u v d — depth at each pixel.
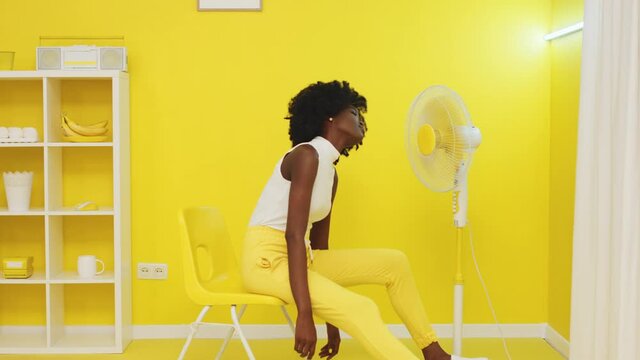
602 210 2.51
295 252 2.38
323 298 2.39
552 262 3.74
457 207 3.13
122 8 3.72
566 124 3.53
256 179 3.76
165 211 3.76
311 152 2.46
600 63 2.55
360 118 2.69
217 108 3.74
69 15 3.72
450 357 2.67
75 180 3.77
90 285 3.79
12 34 3.72
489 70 3.77
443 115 2.93
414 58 3.75
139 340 3.76
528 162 3.79
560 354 3.54
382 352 2.34
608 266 2.50
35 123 3.78
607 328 2.51
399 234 3.79
